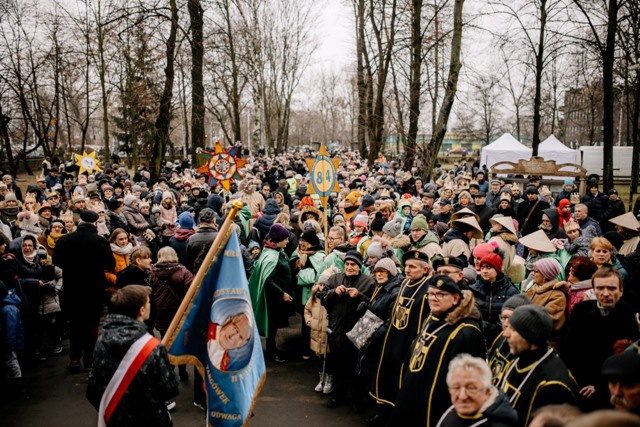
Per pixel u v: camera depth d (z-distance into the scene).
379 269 5.89
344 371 6.25
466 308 4.44
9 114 32.41
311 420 5.95
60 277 8.00
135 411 3.74
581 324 4.55
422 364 4.44
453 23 18.66
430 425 4.29
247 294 4.68
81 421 5.98
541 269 5.22
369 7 25.67
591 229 8.62
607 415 1.73
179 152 53.66
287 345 8.40
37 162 41.19
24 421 5.97
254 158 32.03
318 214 9.92
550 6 18.75
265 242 7.52
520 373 3.72
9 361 6.50
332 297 6.20
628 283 6.00
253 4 36.28
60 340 8.05
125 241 8.38
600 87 33.69
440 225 9.33
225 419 4.53
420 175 18.91
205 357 4.59
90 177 17.14
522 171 16.97
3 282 6.61
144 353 3.77
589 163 36.75
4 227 9.06
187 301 4.43
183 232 9.01
